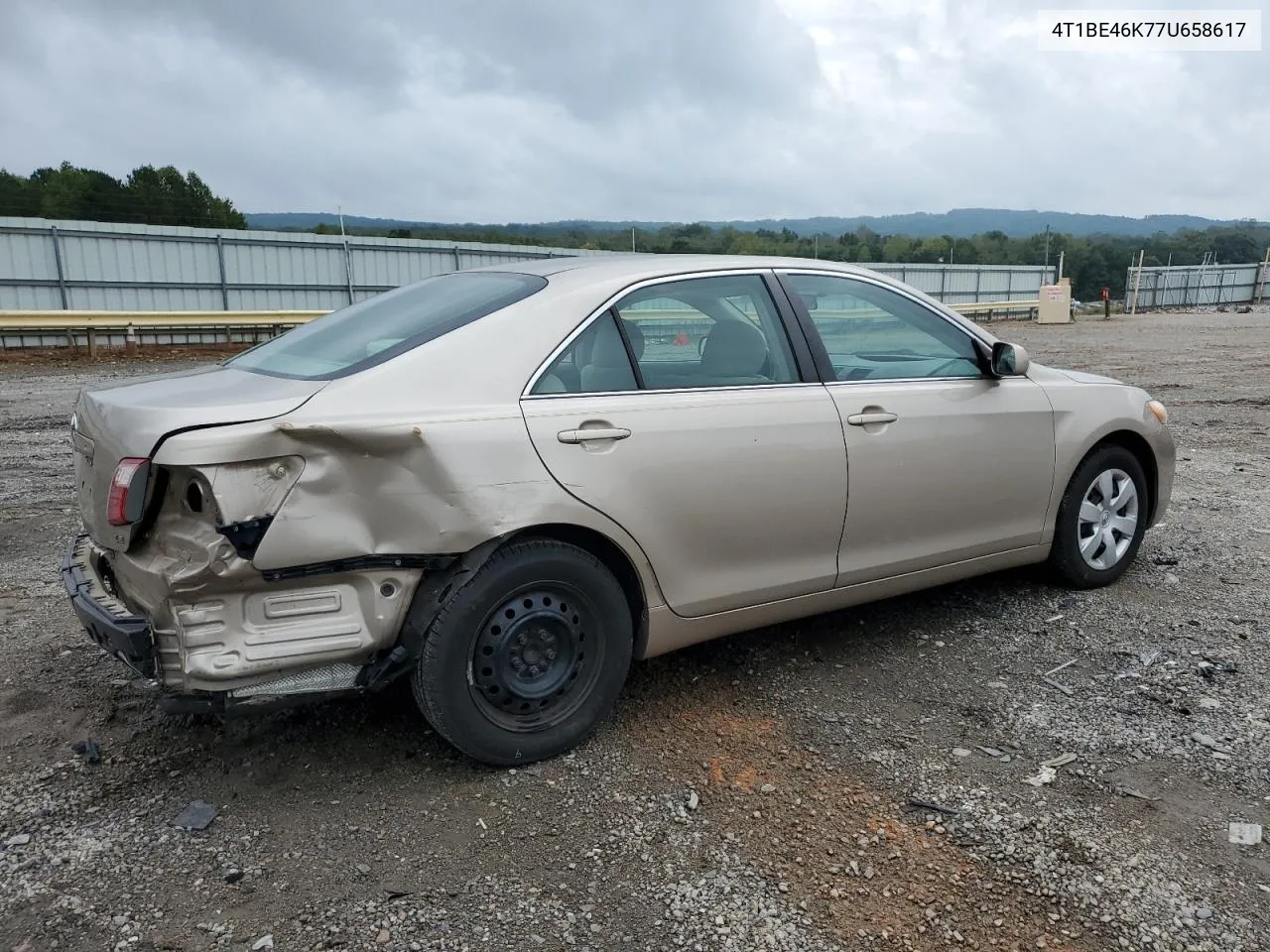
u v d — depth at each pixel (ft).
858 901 8.31
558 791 10.03
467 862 8.86
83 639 14.08
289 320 77.46
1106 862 8.77
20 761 10.62
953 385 13.51
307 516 8.96
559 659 10.51
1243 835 9.16
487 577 9.80
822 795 9.93
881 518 12.69
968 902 8.28
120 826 9.39
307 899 8.32
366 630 9.43
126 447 8.95
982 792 9.93
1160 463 16.44
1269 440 31.19
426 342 10.02
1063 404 14.78
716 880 8.60
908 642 13.94
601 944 7.80
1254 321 130.11
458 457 9.48
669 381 11.27
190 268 81.71
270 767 10.53
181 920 8.05
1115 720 11.47
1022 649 13.62
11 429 33.73
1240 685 12.38
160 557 9.01
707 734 11.27
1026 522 14.53
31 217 74.64
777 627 14.57
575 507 10.14
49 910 8.14
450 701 9.84
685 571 11.21
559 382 10.43
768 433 11.54
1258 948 7.70
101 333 71.36
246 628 9.04
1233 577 16.67
